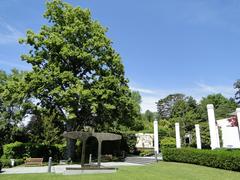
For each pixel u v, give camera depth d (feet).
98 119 106.63
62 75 91.91
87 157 118.32
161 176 52.03
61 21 105.81
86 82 99.14
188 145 156.35
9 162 83.66
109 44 103.55
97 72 101.40
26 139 136.36
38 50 102.01
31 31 101.30
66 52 94.94
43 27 103.65
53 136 102.06
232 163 53.72
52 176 53.62
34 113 103.71
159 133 170.60
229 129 93.76
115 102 96.37
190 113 210.18
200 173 53.78
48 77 92.48
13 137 136.05
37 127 111.34
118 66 103.19
